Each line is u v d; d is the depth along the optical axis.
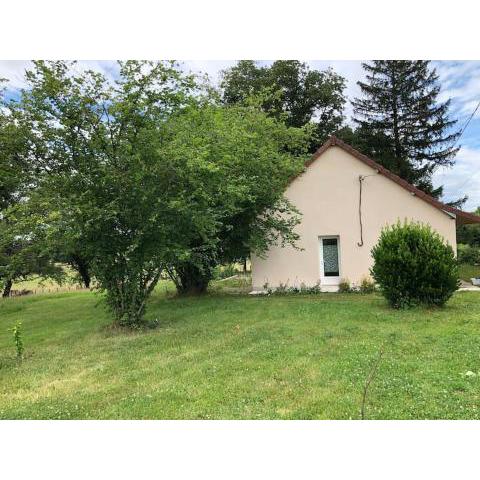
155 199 9.37
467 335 7.79
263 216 15.88
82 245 9.59
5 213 9.45
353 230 16.62
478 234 33.56
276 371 6.14
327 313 10.69
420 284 10.78
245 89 31.70
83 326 11.71
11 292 27.75
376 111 38.06
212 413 4.81
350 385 5.41
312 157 16.92
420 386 5.29
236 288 19.67
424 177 36.81
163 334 9.37
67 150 9.80
